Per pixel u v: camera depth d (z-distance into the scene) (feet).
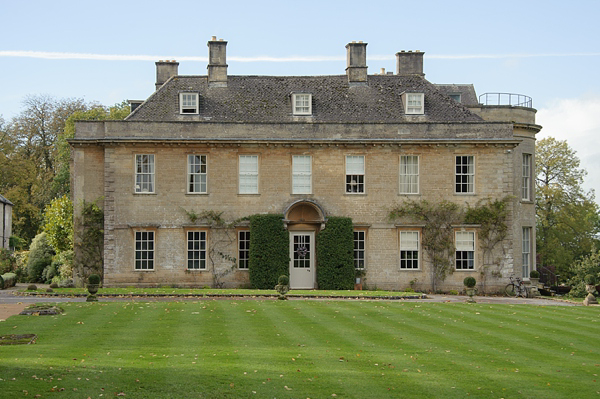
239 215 117.70
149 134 116.57
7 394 39.75
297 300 91.04
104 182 117.39
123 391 42.11
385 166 119.24
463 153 119.96
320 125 118.52
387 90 128.16
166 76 133.18
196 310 76.79
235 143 117.19
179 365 48.98
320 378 46.73
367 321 71.97
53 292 98.84
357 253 118.93
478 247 119.44
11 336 59.41
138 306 80.02
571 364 53.72
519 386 46.39
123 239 116.16
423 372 49.44
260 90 126.00
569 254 196.65
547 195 196.03
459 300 100.48
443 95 128.16
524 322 74.43
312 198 118.32
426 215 119.03
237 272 117.39
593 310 88.48
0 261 154.30
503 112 130.31
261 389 43.57
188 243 117.19
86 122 118.21
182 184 117.08
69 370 46.11
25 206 203.92
